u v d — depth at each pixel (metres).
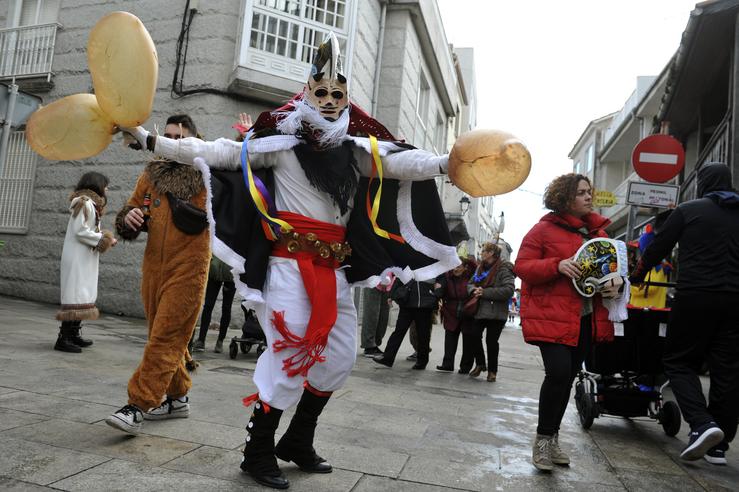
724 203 3.67
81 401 3.50
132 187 9.72
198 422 3.33
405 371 6.75
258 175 2.62
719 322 3.62
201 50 9.55
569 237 3.34
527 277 3.23
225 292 6.32
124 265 9.45
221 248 2.46
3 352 4.79
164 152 2.50
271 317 2.51
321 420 3.78
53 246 10.30
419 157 2.62
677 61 10.15
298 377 2.49
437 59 15.75
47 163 10.52
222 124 9.47
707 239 3.65
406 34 12.71
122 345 5.92
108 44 2.20
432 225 2.83
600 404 4.30
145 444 2.85
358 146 2.65
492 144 2.26
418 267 2.85
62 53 10.80
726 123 8.91
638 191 6.73
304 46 10.00
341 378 2.67
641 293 5.57
